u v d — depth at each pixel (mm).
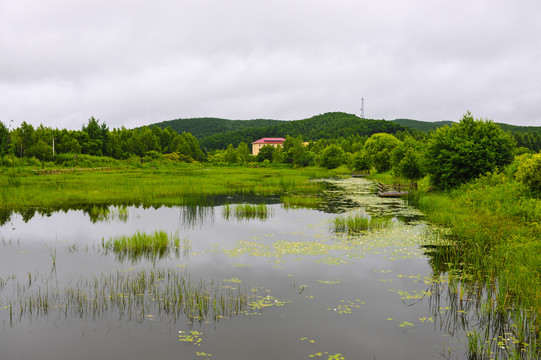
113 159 74250
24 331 6906
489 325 7117
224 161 111062
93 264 11008
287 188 36031
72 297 8453
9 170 43719
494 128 24000
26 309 7820
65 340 6594
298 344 6453
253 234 15148
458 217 16609
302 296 8523
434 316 7516
